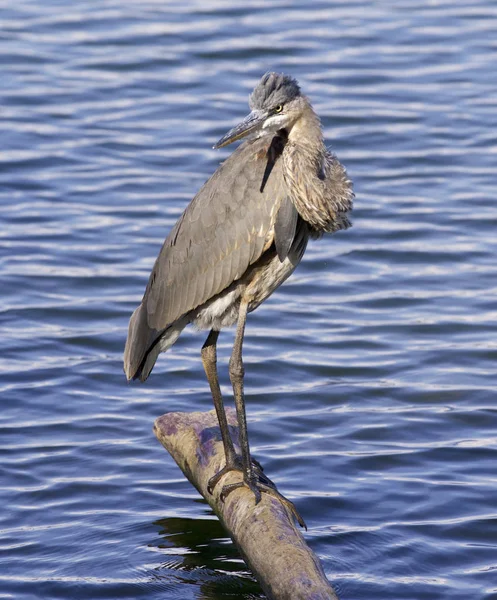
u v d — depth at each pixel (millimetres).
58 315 14992
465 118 21562
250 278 10250
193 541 10266
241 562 9961
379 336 14516
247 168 10086
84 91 22672
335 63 23953
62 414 12641
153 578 9688
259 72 23453
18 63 23922
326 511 10648
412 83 23094
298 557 8516
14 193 18656
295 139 9852
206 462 10289
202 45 24828
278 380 13469
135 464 11648
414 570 9711
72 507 10844
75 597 9398
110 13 26844
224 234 10109
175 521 10602
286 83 9789
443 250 16906
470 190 18859
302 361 13898
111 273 16141
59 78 23250
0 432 12195
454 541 10148
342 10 27281
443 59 24250
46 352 14039
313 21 26438
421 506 10719
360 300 15547
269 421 12477
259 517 9117
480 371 13570
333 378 13500
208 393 13227
